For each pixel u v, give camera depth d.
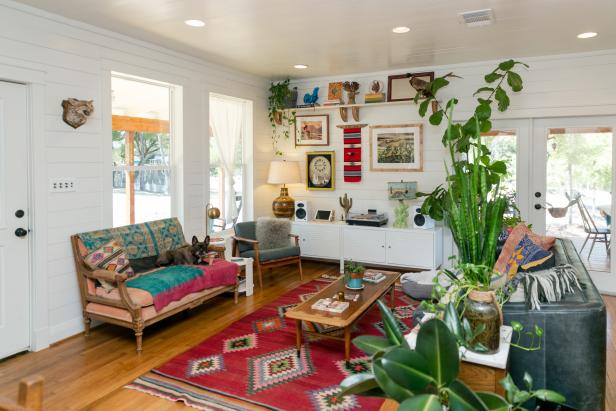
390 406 1.75
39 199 3.32
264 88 6.08
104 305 3.43
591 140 4.80
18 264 3.25
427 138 5.51
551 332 2.07
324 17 3.52
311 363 3.06
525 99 4.93
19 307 3.26
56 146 3.45
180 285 3.61
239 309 4.23
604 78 4.60
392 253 5.41
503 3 3.23
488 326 1.59
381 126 5.74
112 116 4.11
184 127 4.71
